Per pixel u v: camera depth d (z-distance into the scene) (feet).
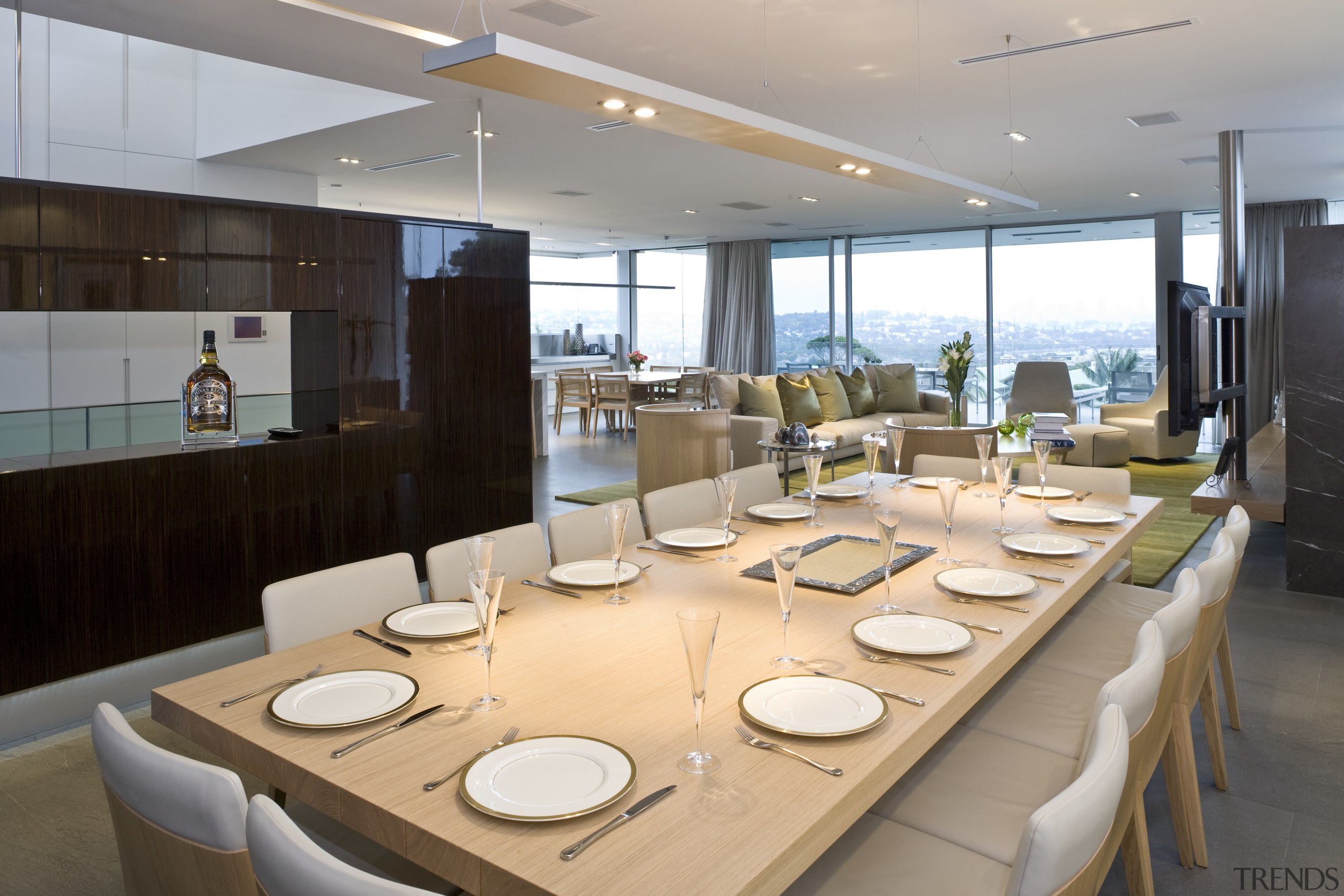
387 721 4.95
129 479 10.66
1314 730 9.91
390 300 13.57
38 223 9.89
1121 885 7.13
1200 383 15.69
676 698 5.21
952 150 21.06
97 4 11.47
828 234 38.86
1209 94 16.28
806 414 27.35
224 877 3.94
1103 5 11.79
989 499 11.16
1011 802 5.61
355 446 13.20
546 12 11.71
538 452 29.81
